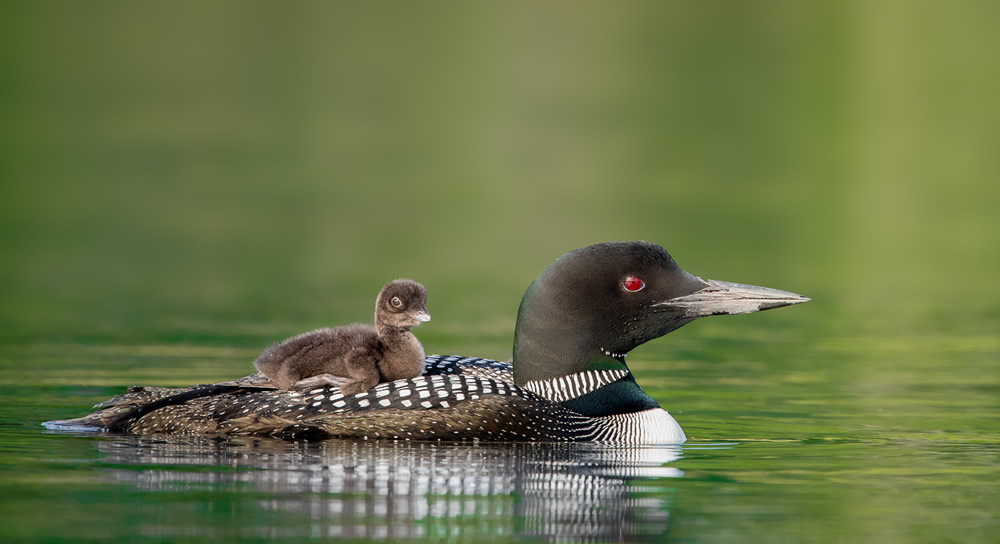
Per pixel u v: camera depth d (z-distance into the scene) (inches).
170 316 537.3
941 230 885.8
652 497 233.9
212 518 212.5
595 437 286.7
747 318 566.9
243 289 627.8
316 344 286.5
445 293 623.2
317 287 637.9
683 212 924.6
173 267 693.3
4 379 375.2
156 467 248.2
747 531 211.0
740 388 382.0
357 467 250.5
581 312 292.2
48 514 214.2
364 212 906.1
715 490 240.2
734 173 1100.5
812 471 259.1
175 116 1198.9
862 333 518.3
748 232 851.4
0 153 1023.6
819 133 1210.0
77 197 914.1
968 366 429.4
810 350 468.8
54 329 494.0
